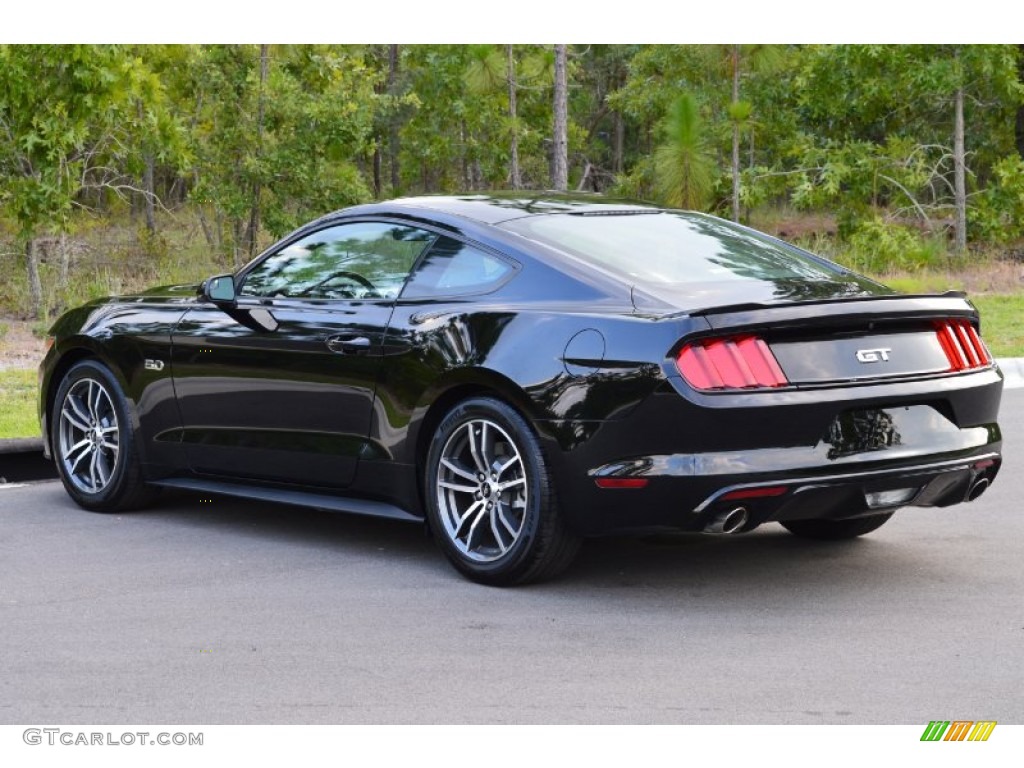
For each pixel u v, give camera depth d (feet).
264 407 19.90
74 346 22.67
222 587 17.76
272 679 13.98
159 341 21.36
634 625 15.88
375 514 18.71
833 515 16.43
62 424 22.95
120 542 20.43
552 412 16.34
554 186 68.90
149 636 15.55
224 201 72.18
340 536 20.85
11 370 40.65
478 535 17.65
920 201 88.07
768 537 20.59
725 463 15.46
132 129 67.21
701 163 58.44
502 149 91.86
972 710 12.87
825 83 80.89
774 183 81.61
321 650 14.97
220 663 14.52
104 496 22.33
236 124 72.28
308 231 20.22
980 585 17.60
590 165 109.60
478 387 17.46
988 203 80.07
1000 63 76.59
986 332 46.52
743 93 83.30
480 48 74.84
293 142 72.54
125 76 61.57
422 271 18.48
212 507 23.06
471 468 17.90
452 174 104.73
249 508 22.99
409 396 17.98
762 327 15.61
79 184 61.67
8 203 58.95
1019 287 63.67
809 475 15.62
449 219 18.53
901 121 86.12
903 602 16.81
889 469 16.08
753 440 15.52
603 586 17.66
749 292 16.70
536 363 16.53
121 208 91.91
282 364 19.57
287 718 12.82
